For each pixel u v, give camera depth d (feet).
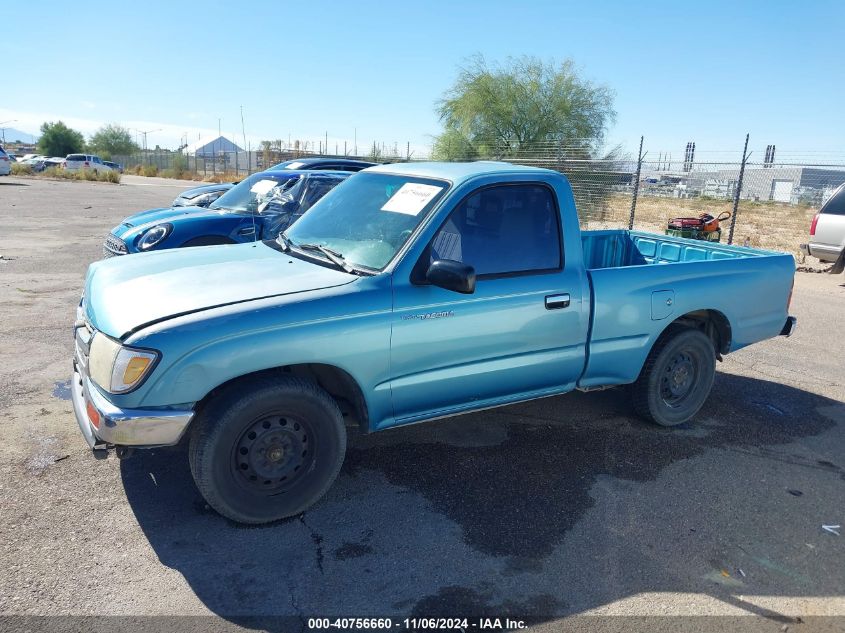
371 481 12.88
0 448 13.44
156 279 11.82
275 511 11.19
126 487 12.21
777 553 11.01
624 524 11.69
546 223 13.52
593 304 13.93
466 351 12.51
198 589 9.52
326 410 11.34
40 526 10.86
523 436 15.24
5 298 26.04
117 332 10.27
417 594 9.61
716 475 13.74
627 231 21.11
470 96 83.25
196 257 13.32
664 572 10.36
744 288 16.38
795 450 15.16
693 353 15.89
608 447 14.85
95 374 10.39
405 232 12.22
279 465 11.16
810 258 49.67
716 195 72.64
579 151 74.69
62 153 241.96
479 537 11.11
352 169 39.37
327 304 11.00
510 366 13.16
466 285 10.92
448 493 12.52
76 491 11.99
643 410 15.71
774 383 19.88
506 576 10.09
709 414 17.17
